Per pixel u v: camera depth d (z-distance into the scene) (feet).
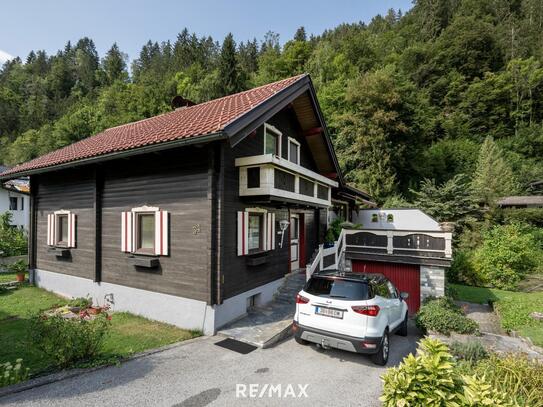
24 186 71.77
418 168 85.20
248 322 22.59
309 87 30.35
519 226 54.60
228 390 13.33
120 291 26.43
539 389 11.03
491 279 45.55
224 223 22.03
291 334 21.33
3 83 234.58
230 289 22.58
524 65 126.62
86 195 30.07
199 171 22.13
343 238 39.52
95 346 16.20
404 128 79.56
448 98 122.72
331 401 12.64
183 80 143.54
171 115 37.27
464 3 170.40
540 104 120.06
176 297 22.80
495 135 117.19
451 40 131.64
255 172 22.99
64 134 124.77
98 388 13.04
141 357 16.58
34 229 36.42
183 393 12.91
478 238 54.95
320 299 17.12
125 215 25.85
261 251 26.37
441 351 11.17
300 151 36.91
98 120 132.16
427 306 25.29
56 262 33.32
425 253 34.78
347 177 83.97
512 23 159.53
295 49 138.51
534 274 45.91
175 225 23.24
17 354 17.21
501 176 88.22
